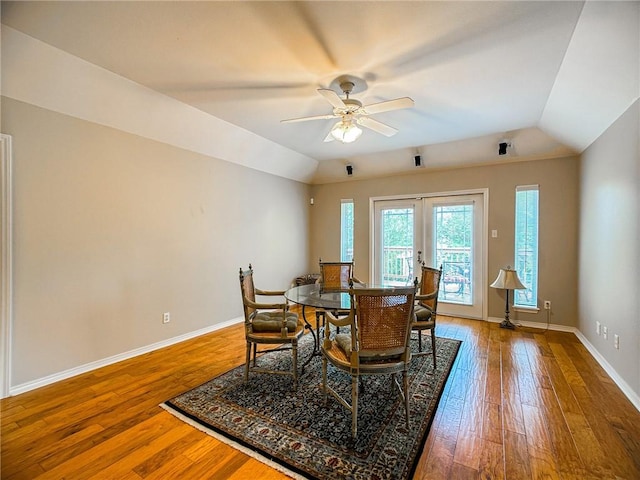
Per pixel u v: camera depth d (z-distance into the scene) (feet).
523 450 5.94
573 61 7.48
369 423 6.82
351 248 18.89
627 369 8.05
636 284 7.61
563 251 13.32
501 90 9.22
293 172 17.87
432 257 16.42
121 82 8.81
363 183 18.37
